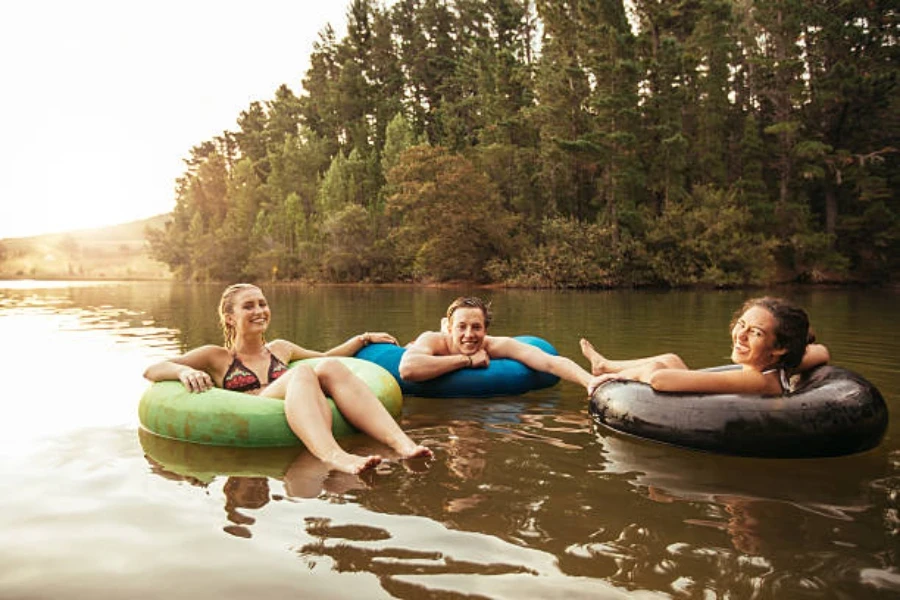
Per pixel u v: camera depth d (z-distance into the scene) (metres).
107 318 10.72
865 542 1.84
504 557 1.72
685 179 31.09
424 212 31.70
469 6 48.50
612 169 27.89
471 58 43.81
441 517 2.01
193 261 51.38
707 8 29.09
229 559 1.71
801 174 27.97
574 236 27.14
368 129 48.09
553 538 1.85
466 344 4.22
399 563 1.68
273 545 1.80
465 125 41.34
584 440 3.01
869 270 27.95
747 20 34.06
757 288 25.58
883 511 2.09
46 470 2.55
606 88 28.08
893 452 2.82
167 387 3.25
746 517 2.03
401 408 3.55
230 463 2.65
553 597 1.51
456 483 2.36
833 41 27.69
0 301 17.05
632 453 2.79
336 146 51.16
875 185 27.12
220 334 7.90
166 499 2.20
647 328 8.38
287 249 42.50
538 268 27.33
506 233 30.77
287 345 3.98
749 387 2.90
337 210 40.31
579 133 30.78
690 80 30.53
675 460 2.69
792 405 2.73
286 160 48.41
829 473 2.52
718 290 24.47
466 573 1.62
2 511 2.09
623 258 26.52
